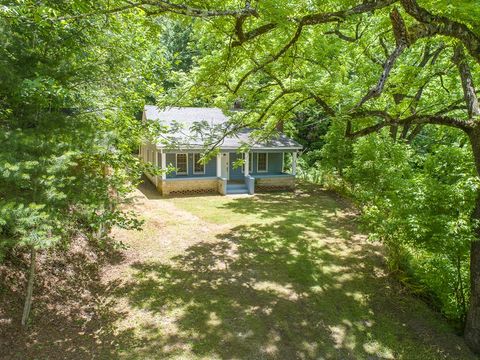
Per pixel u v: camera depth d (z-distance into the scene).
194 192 17.30
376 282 8.16
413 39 4.18
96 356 5.07
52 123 4.84
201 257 9.07
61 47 5.41
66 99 5.48
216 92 8.97
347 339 6.02
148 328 5.88
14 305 5.79
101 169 6.44
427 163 7.43
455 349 6.01
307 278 8.20
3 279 6.11
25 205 4.33
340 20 4.80
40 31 4.98
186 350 5.36
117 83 6.75
